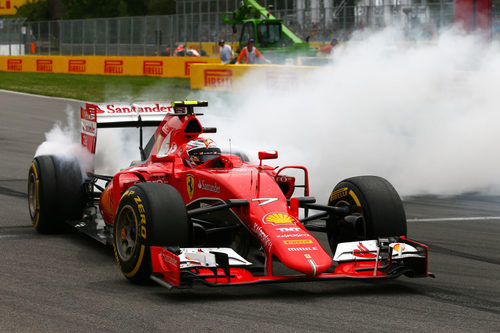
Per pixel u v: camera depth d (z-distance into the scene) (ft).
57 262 34.01
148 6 382.83
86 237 39.83
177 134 36.68
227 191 30.89
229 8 191.42
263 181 31.53
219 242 34.01
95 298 27.94
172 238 28.48
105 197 37.47
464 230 43.47
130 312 26.14
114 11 379.55
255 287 30.22
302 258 27.12
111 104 44.19
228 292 29.27
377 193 31.45
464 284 31.53
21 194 52.75
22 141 81.82
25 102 124.36
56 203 39.32
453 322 25.88
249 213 29.78
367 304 27.94
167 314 25.96
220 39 193.98
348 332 24.43
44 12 453.17
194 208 33.58
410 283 31.48
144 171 34.94
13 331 23.98
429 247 38.91
